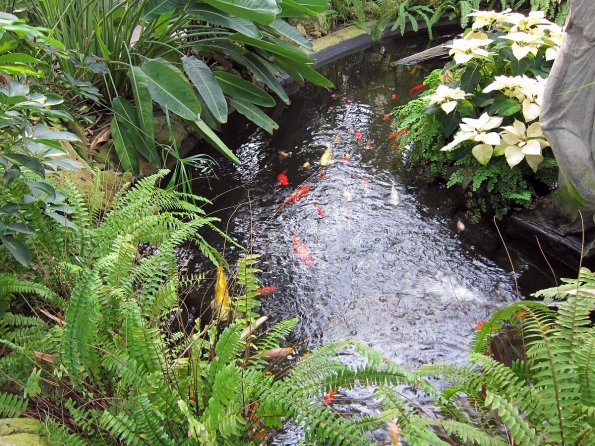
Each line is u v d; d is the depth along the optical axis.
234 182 3.55
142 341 1.60
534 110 2.91
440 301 2.53
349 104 4.55
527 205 2.85
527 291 2.57
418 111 3.49
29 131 1.89
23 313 2.03
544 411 1.44
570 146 2.47
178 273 2.21
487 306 2.49
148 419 1.41
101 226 2.23
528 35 3.20
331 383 1.54
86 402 1.64
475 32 3.54
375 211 3.16
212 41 3.88
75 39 3.44
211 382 1.59
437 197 3.23
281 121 4.35
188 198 3.34
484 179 2.93
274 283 2.68
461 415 1.68
